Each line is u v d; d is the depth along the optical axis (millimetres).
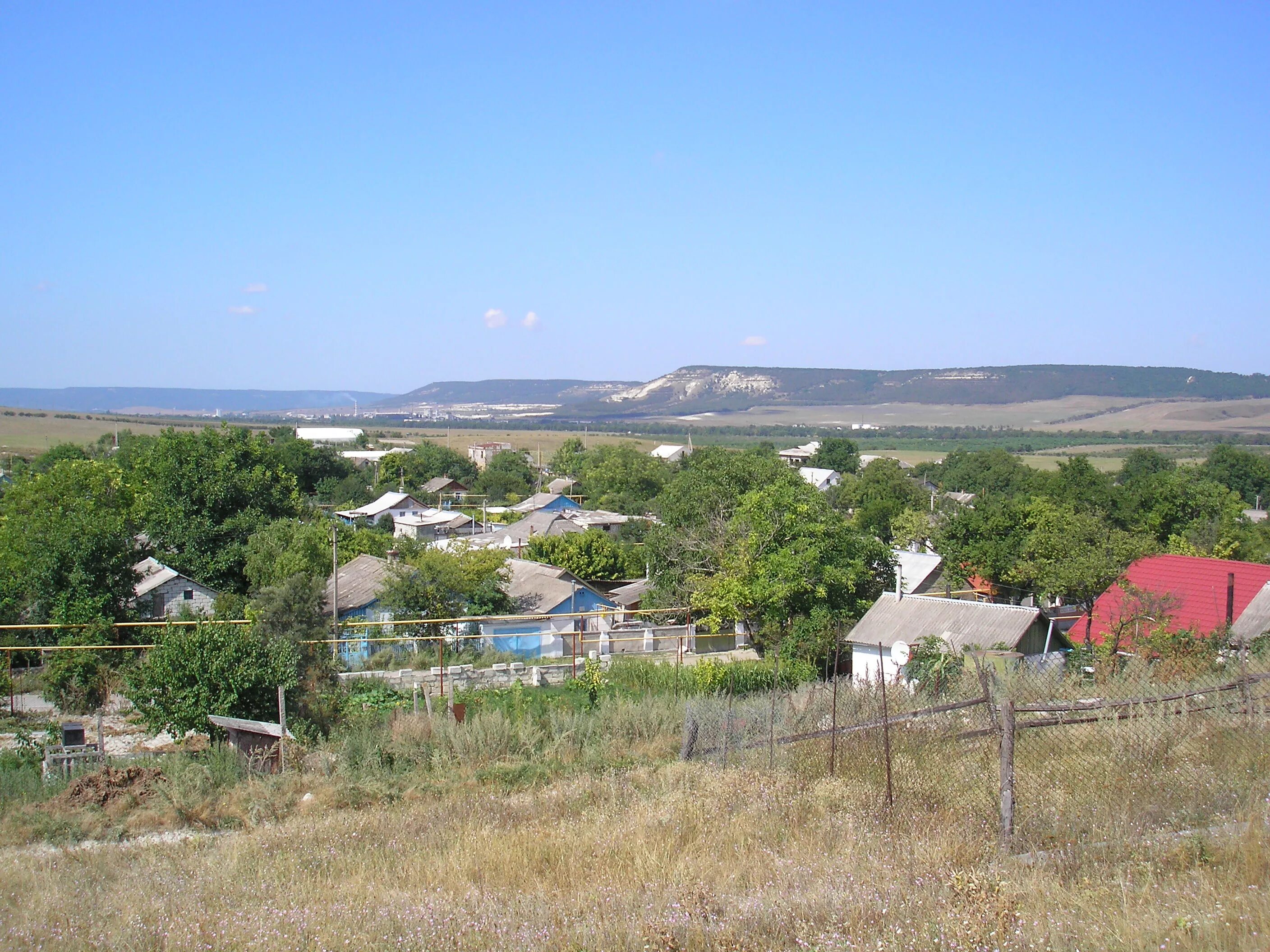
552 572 39688
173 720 17859
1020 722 9430
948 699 12227
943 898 6742
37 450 138500
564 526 58562
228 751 16250
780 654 29781
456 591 34625
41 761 16766
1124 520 52938
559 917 7109
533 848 9500
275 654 18859
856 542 35938
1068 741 9969
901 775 10367
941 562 41219
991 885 6781
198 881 9227
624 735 18203
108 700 23875
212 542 44594
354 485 91250
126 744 19156
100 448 130500
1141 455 93375
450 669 27047
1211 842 7703
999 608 26047
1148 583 28203
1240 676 11773
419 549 41906
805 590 32781
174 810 13648
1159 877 7082
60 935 7277
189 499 45219
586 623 37562
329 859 10039
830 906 6770
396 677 26094
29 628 28391
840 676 29703
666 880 8031
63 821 13305
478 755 16812
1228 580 25656
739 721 13992
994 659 13594
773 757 12164
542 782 15164
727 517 39469
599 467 101875
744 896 7332
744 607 33438
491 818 11781
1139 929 5945
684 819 10070
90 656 24438
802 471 112188
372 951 6676
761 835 9391
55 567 29641
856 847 8609
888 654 26375
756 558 33562
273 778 15094
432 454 112750
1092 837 8055
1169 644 18812
